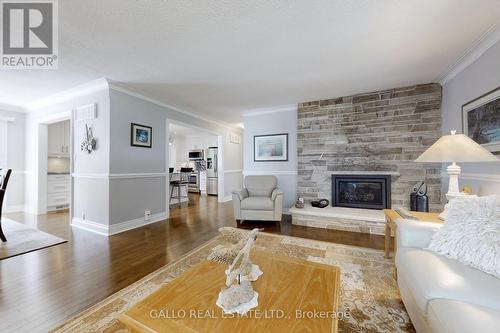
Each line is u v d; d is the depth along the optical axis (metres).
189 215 4.54
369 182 3.75
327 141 4.08
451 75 2.95
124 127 3.47
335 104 4.02
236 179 6.98
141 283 1.92
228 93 3.78
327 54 2.47
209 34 2.07
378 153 3.68
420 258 1.35
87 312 1.54
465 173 2.63
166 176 4.25
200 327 0.91
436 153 1.85
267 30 2.02
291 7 1.72
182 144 9.08
